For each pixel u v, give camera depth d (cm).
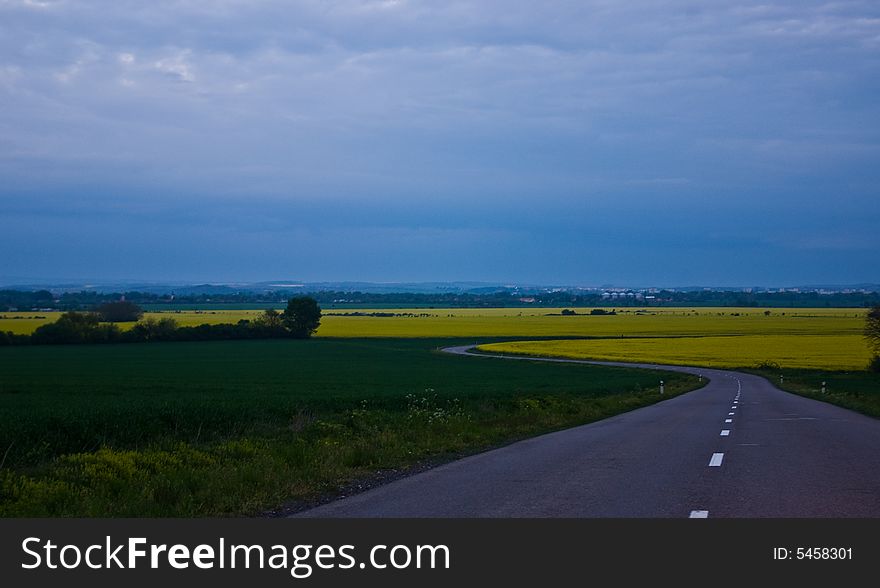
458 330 14688
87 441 1652
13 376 5656
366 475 1313
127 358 8056
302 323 12675
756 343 10925
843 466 1362
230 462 1405
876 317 7581
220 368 6706
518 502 1038
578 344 11156
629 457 1505
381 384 4891
